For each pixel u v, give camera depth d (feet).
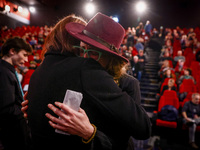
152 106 16.19
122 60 2.16
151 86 19.52
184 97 13.92
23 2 38.50
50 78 1.86
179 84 15.81
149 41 32.12
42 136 1.87
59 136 1.82
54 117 1.69
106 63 2.16
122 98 1.79
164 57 21.29
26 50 4.56
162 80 17.08
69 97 1.67
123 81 2.43
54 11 39.34
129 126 1.75
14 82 4.24
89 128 1.74
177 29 35.70
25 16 39.58
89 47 2.10
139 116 1.81
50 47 2.20
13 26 31.48
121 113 1.70
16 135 4.23
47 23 40.27
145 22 40.19
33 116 1.93
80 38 1.82
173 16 39.22
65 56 2.03
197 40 27.55
